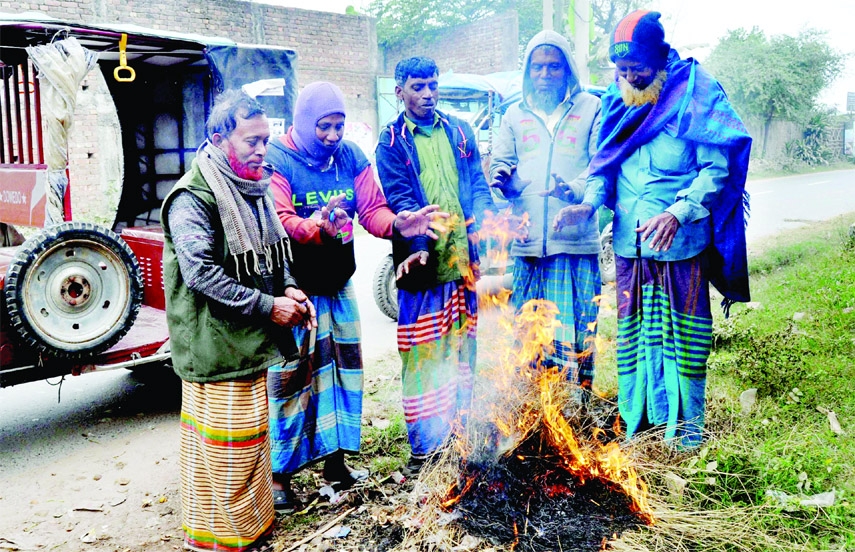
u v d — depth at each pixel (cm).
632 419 361
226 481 288
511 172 385
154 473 399
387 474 364
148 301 543
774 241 1006
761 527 287
